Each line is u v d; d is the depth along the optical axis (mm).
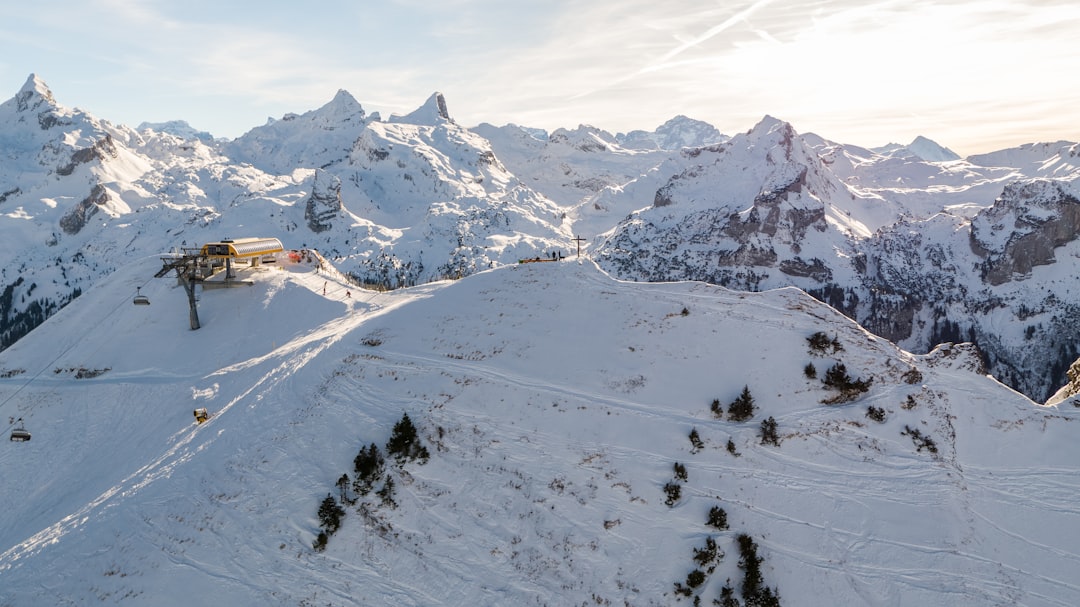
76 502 50781
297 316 82312
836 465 52219
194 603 40812
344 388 57781
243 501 46906
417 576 44625
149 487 47969
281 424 53906
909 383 58094
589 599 44125
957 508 49906
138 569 42031
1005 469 52719
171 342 77750
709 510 48750
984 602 44875
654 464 51094
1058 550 47594
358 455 50125
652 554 46438
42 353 76250
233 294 87875
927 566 46531
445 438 52406
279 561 43969
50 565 41969
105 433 62250
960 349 62375
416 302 73500
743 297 66188
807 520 48656
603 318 65562
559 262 78125
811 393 56406
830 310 64188
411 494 48969
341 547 45531
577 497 49062
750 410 54562
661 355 60094
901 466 52438
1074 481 51656
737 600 45000
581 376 58156
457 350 62156
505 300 70688
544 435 52844
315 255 106750
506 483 49719
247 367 68688
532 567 45438
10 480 57000
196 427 57250
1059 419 55844
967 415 56344
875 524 48688
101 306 85938
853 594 45188
